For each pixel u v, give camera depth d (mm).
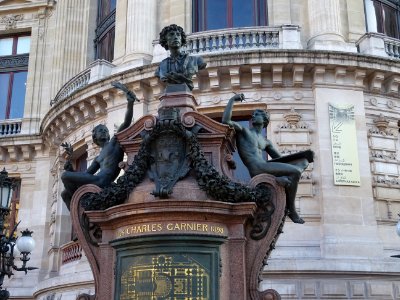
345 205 17672
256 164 8344
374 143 18844
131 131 8742
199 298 7332
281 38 19703
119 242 7777
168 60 8977
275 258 16938
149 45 21156
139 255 7609
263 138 8875
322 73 18891
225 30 19984
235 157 17812
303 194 17766
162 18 21891
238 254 7680
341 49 19547
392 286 16875
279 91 19078
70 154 9211
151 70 19328
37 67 28734
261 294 7672
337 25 20234
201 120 8289
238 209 7750
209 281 7410
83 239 8430
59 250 22703
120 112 20281
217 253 7574
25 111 28000
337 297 16547
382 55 19672
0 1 30203
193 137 8047
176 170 7949
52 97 27234
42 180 25969
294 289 16547
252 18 21656
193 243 7508
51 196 25406
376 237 17531
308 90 19062
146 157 8133
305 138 18469
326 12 20203
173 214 7590
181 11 21516
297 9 21156
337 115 18641
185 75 8789
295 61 18609
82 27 27750
